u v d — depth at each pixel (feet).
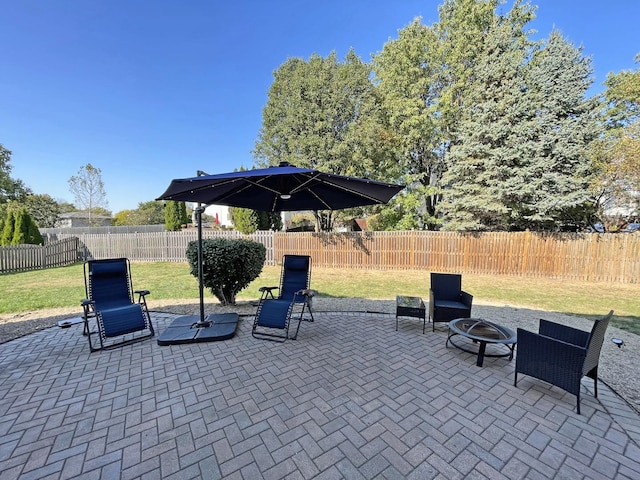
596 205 34.60
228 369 11.25
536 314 19.27
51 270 37.42
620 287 28.32
